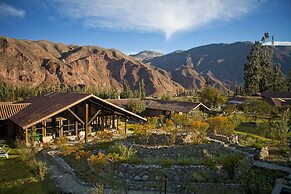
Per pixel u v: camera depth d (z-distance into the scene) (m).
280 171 17.27
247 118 44.12
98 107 30.69
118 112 31.31
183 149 19.34
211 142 22.12
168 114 46.88
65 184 14.30
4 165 18.69
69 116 28.03
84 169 16.81
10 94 82.56
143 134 23.23
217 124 28.84
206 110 48.72
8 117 28.66
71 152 20.80
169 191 13.25
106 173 15.48
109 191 13.17
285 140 25.39
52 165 17.92
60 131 28.58
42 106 28.17
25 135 23.94
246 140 27.61
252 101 48.25
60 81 181.38
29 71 171.38
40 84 169.62
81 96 26.50
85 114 26.48
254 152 21.42
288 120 32.59
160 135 23.19
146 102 52.38
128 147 19.47
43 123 27.08
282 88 88.88
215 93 60.44
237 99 65.69
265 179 15.88
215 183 14.40
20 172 16.75
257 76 84.75
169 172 15.03
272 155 21.53
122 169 15.48
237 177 15.36
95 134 30.25
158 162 16.09
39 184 14.46
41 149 22.75
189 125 28.14
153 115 49.56
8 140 27.84
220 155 18.48
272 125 33.06
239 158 16.95
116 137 26.86
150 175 14.92
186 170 15.21
